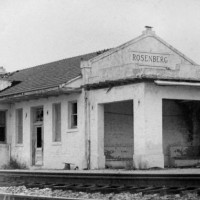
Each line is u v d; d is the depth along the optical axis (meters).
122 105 29.81
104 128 28.92
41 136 32.00
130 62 30.11
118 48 29.69
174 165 29.05
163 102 30.23
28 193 17.33
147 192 15.39
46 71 35.09
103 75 27.80
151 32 30.98
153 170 23.59
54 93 29.16
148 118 25.08
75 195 16.06
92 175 19.39
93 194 15.92
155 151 25.17
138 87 25.30
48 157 30.78
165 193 15.20
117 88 26.56
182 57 32.09
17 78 37.41
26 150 32.69
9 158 34.31
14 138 34.16
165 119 30.28
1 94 33.94
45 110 31.25
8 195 15.27
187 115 30.97
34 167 31.80
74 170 26.34
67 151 29.36
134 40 30.28
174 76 25.83
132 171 22.89
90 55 33.47
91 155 27.91
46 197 14.06
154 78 24.97
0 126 35.03
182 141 30.69
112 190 16.20
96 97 27.84
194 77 26.69
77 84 28.53
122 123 29.70
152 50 30.98
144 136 24.91
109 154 28.95
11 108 34.69
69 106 29.64
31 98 31.77
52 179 19.98
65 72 31.20
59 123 30.56
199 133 30.77
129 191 15.94
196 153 30.70
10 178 22.14
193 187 15.94
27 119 32.81
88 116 28.27
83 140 28.30
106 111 29.12
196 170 23.42
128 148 29.73
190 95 26.80
